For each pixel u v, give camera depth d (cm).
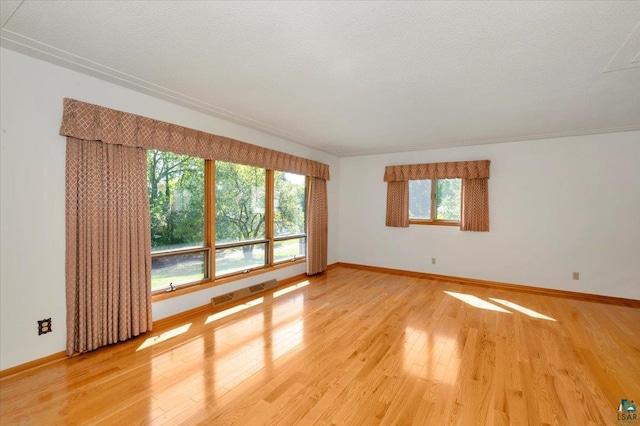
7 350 219
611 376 230
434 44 198
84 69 244
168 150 311
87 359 247
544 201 457
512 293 455
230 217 404
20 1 160
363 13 167
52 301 240
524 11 163
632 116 345
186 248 351
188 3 161
